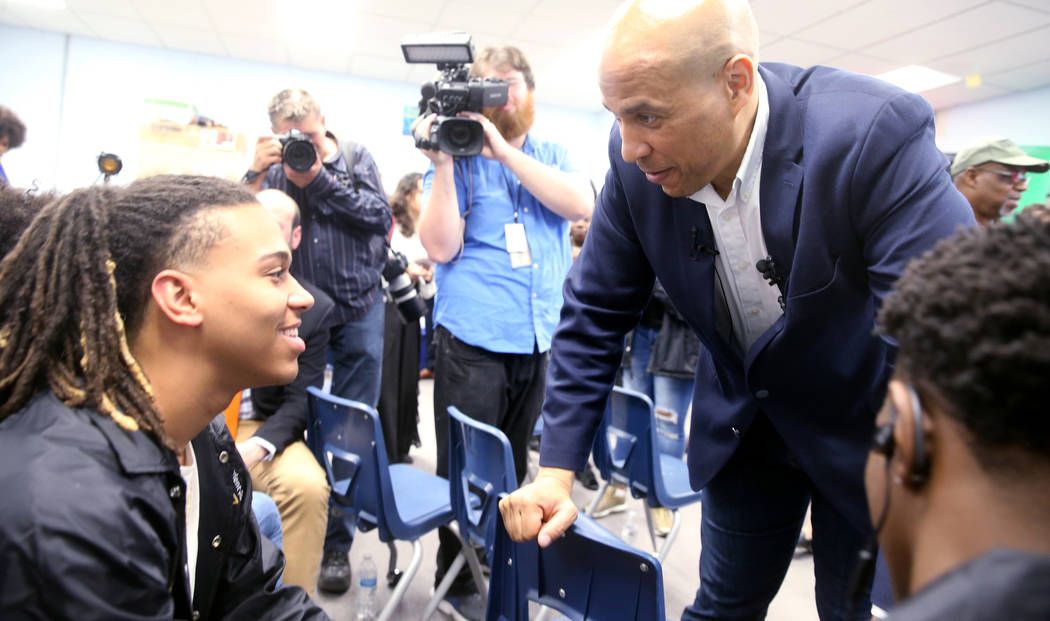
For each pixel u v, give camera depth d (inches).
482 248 70.1
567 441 40.4
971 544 12.3
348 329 88.0
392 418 112.1
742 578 45.2
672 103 28.7
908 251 29.5
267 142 77.5
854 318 34.5
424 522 64.9
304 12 189.5
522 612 41.0
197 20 199.6
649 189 37.9
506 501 36.1
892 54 184.9
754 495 43.6
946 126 234.1
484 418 69.1
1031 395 11.0
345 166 87.0
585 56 213.5
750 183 33.9
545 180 67.9
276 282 28.5
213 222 26.5
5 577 20.9
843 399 36.4
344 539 77.7
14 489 21.7
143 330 26.4
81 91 223.3
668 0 28.5
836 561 40.3
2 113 113.4
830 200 31.5
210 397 28.1
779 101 33.0
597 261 42.9
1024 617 10.1
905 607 11.7
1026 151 138.3
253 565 34.9
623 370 117.8
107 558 22.2
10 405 24.8
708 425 43.8
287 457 65.5
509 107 71.2
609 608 35.0
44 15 204.4
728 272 37.3
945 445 12.7
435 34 65.6
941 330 12.4
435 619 72.3
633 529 96.3
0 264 26.6
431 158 66.5
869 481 15.4
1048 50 172.4
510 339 68.6
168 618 25.1
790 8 160.7
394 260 94.4
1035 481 11.6
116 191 26.8
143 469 24.7
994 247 13.0
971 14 155.8
